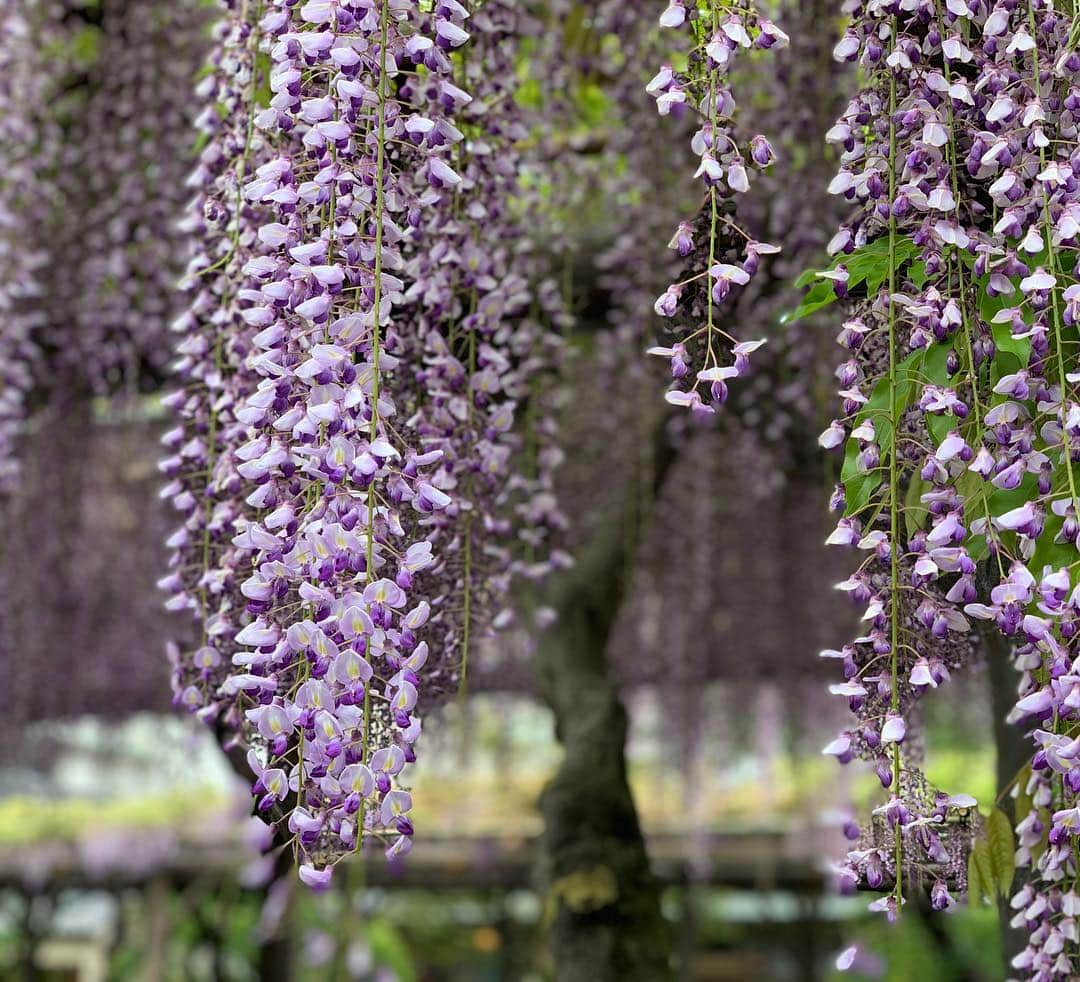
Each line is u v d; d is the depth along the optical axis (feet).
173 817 25.21
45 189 10.16
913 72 4.69
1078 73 4.54
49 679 15.20
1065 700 4.08
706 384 4.93
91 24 10.98
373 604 4.10
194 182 5.96
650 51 8.41
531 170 8.59
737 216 6.61
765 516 15.46
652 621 16.81
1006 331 4.56
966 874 5.66
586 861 8.82
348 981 24.99
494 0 6.30
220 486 5.48
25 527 13.29
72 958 30.94
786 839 24.63
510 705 17.61
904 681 4.52
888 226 4.69
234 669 5.60
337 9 4.41
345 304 4.47
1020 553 4.49
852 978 26.12
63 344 11.20
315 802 4.25
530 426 7.61
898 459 4.69
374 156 4.65
